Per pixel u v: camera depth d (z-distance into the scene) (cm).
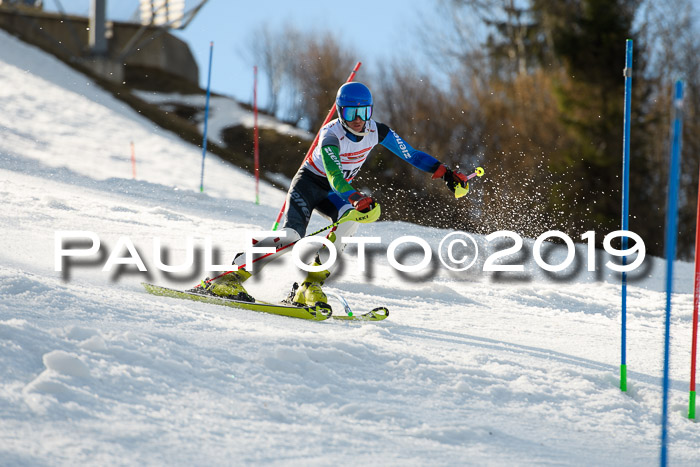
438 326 724
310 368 436
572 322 869
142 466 281
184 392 371
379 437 351
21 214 1095
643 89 3828
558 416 432
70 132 2903
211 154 3331
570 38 3700
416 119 4284
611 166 3581
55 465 272
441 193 3428
